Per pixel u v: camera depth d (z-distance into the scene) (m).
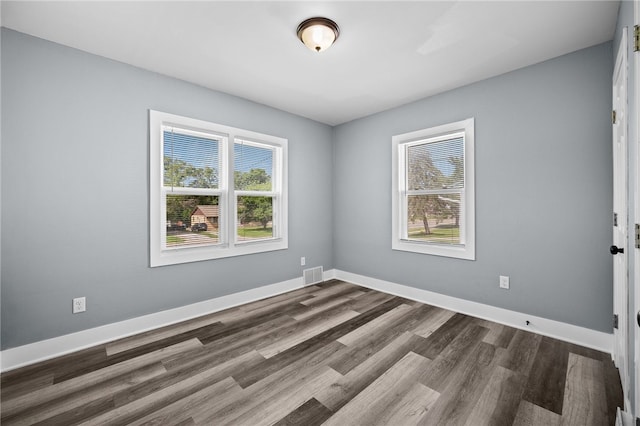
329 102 3.45
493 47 2.27
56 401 1.66
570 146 2.33
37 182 2.11
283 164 3.73
